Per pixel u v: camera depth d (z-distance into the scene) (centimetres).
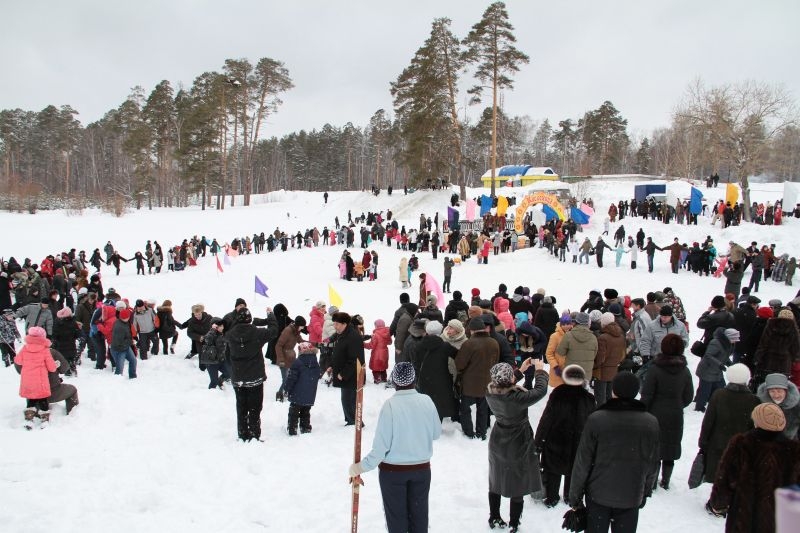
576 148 9600
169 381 1165
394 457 502
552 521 611
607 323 885
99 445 823
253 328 841
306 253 3731
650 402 679
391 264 3253
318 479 713
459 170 5169
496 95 4716
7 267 2127
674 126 6794
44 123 9256
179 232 4625
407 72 5094
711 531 596
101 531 586
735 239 2914
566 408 616
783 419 459
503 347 902
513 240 3394
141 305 1319
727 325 961
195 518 618
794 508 179
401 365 518
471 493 680
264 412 986
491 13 4569
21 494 657
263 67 6075
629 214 4159
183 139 6072
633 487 470
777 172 7531
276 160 12644
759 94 3759
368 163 13188
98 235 4331
